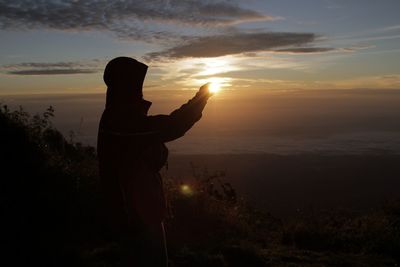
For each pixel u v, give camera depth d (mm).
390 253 6871
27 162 6977
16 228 5219
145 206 2709
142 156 2713
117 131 2701
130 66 2783
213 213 7883
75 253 5008
